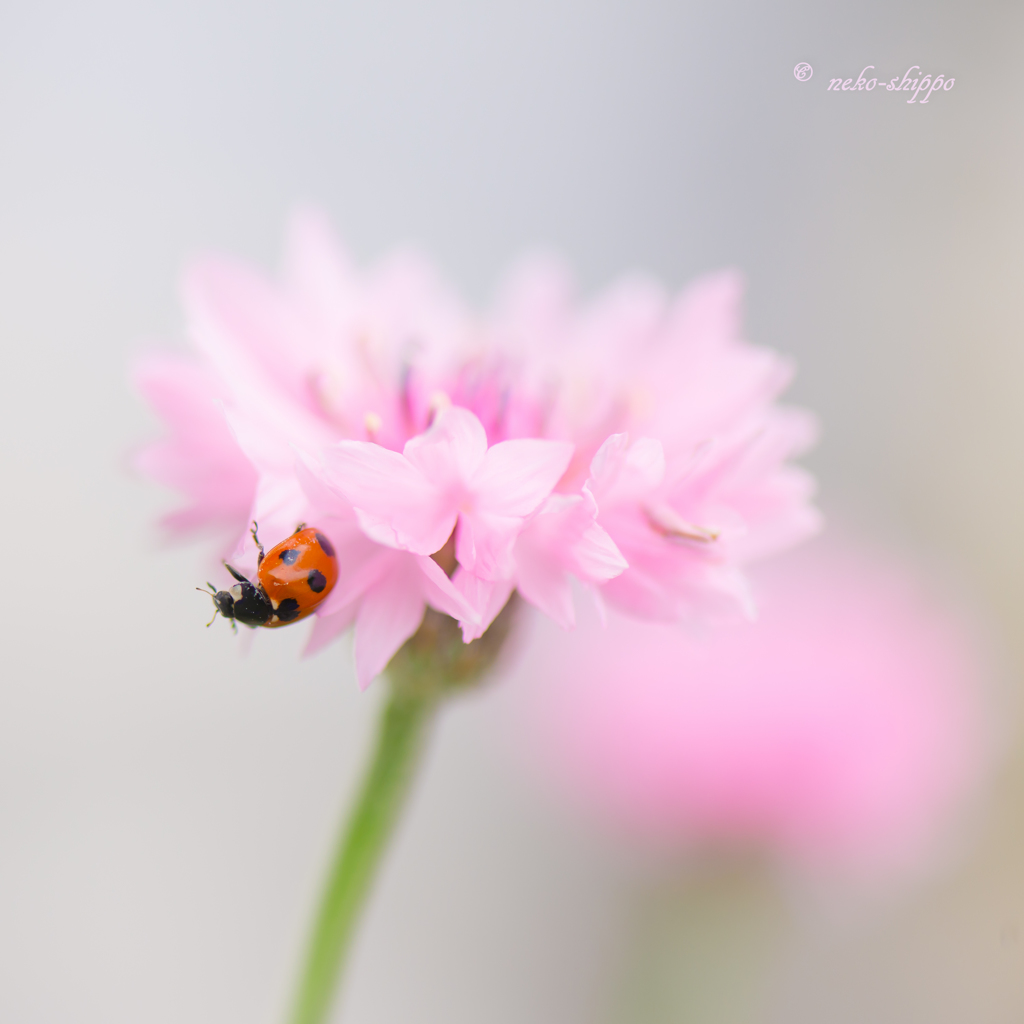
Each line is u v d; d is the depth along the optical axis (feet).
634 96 1.34
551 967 1.10
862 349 1.38
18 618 1.14
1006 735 1.10
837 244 1.37
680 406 0.80
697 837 0.94
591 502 0.76
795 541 0.80
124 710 1.17
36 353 1.18
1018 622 1.26
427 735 0.80
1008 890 1.08
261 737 1.20
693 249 1.37
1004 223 1.32
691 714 0.94
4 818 1.09
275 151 1.28
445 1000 1.14
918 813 0.94
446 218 1.33
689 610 0.78
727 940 0.95
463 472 0.76
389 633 0.77
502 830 1.17
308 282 0.82
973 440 1.36
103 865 1.11
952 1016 1.06
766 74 1.33
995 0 1.27
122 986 1.07
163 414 0.79
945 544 1.35
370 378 0.81
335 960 0.80
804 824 0.92
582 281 1.35
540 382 0.83
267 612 0.76
